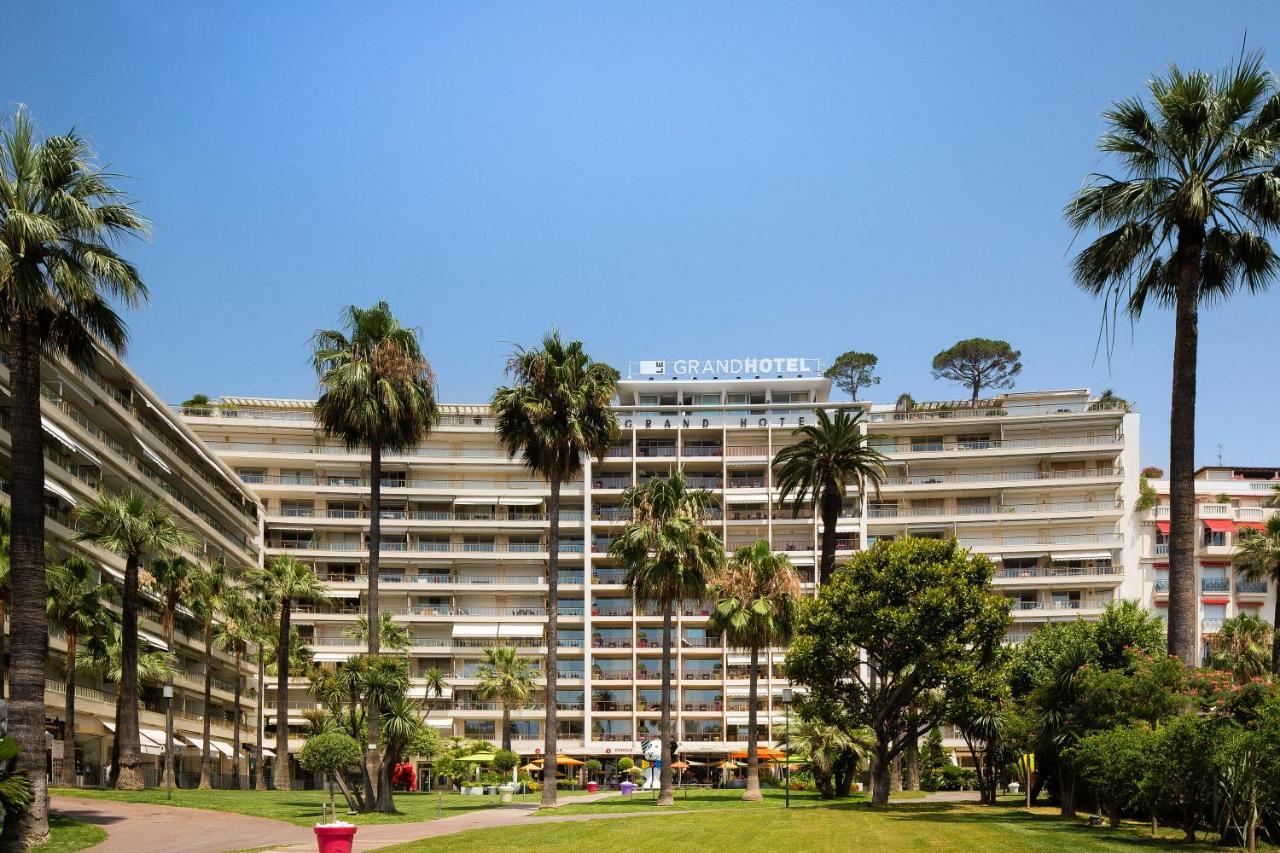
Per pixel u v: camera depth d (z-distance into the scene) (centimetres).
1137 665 3850
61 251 3316
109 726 6912
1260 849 2777
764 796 6456
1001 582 10588
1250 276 3716
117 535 5619
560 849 2986
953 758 10175
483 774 9450
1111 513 10688
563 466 5472
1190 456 3628
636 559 5756
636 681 10812
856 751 6284
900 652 5006
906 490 11106
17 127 3322
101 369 7125
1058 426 11144
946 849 2908
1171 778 2981
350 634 10488
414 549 11238
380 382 5003
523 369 5422
